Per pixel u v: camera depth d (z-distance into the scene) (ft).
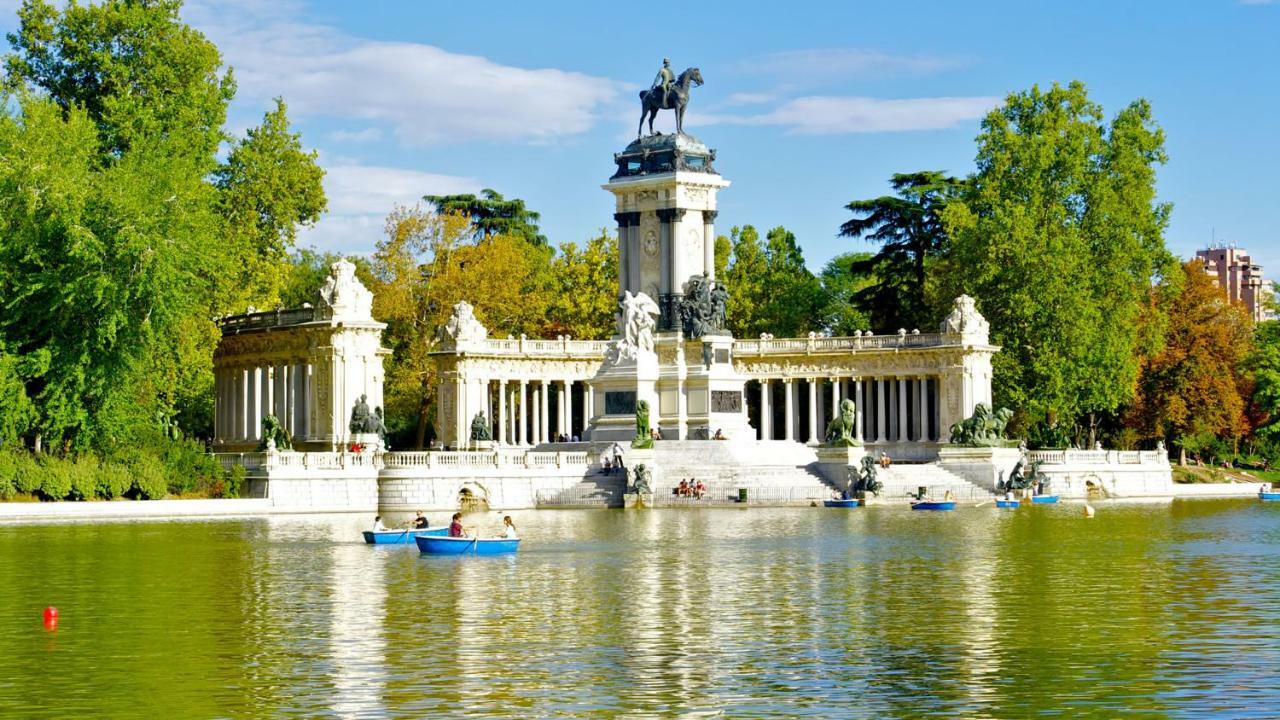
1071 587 244.63
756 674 175.73
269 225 522.47
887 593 237.45
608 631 202.80
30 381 412.16
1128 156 564.71
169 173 427.74
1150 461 547.08
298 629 205.36
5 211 403.13
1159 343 585.22
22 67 475.31
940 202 641.40
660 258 524.93
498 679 173.37
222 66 498.28
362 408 476.13
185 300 419.95
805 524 370.73
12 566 275.18
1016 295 538.88
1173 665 179.63
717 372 510.17
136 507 398.01
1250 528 360.89
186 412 600.39
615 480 450.30
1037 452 510.99
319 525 370.32
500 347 564.30
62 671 178.81
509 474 442.50
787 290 655.76
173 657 186.60
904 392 562.66
